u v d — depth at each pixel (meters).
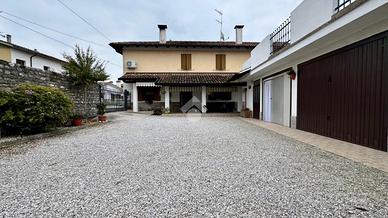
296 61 8.31
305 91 7.72
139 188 2.85
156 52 19.66
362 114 5.17
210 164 3.92
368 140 5.00
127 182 3.06
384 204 2.36
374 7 3.86
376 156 4.27
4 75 6.92
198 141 6.16
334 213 2.19
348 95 5.63
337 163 3.90
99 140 6.36
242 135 7.16
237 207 2.33
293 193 2.67
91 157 4.45
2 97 6.36
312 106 7.31
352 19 4.44
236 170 3.57
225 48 20.05
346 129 5.72
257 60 11.22
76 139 6.53
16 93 6.61
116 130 8.45
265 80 11.84
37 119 6.81
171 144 5.75
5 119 6.30
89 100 12.46
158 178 3.22
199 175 3.34
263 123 10.73
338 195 2.60
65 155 4.62
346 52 5.67
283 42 8.42
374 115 4.82
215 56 20.08
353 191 2.70
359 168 3.59
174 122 11.45
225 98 18.52
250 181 3.08
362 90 5.16
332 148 5.07
